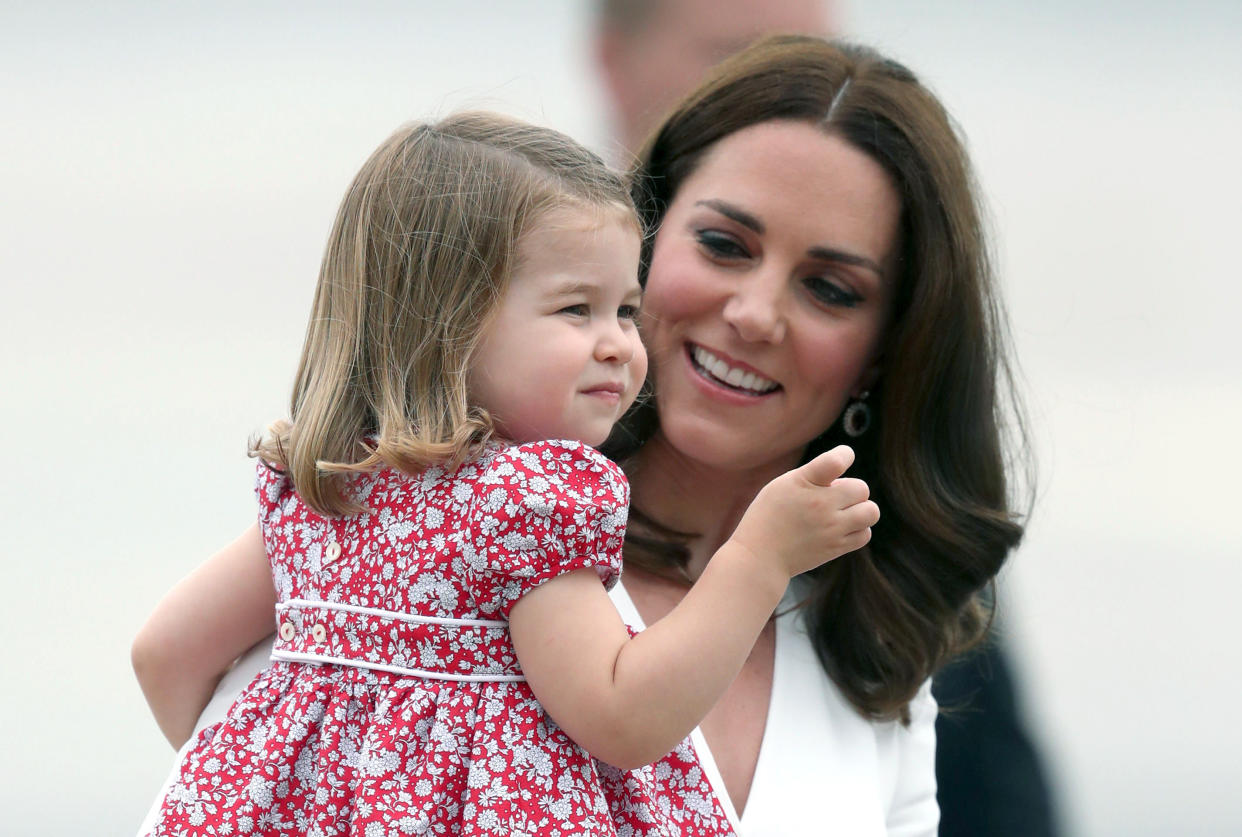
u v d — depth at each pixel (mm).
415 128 8766
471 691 7953
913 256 10023
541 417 8195
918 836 10594
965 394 10477
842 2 15133
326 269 8672
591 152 8828
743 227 9594
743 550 7992
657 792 8531
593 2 14727
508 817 7766
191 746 8594
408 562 8023
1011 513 11430
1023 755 13312
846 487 8055
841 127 9750
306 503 8297
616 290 8414
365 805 7801
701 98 10039
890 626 10398
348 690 8094
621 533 8078
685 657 7703
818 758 9836
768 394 9828
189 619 8930
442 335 8125
